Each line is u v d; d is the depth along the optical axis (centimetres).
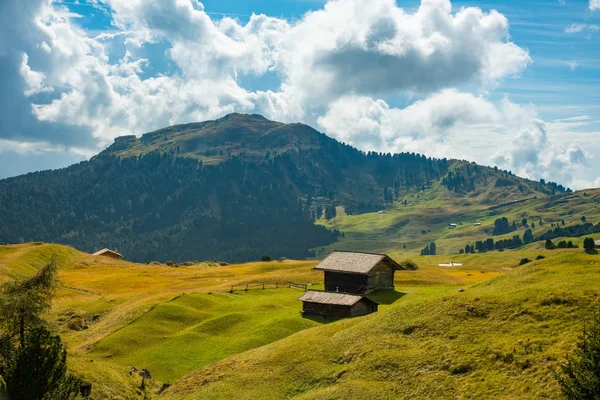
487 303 5306
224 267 16350
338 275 10031
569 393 3278
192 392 5416
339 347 5572
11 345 4688
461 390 4153
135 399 5403
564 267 6075
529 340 4428
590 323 4353
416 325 5388
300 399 4728
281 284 11138
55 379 3791
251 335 7206
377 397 4406
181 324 8062
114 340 7412
